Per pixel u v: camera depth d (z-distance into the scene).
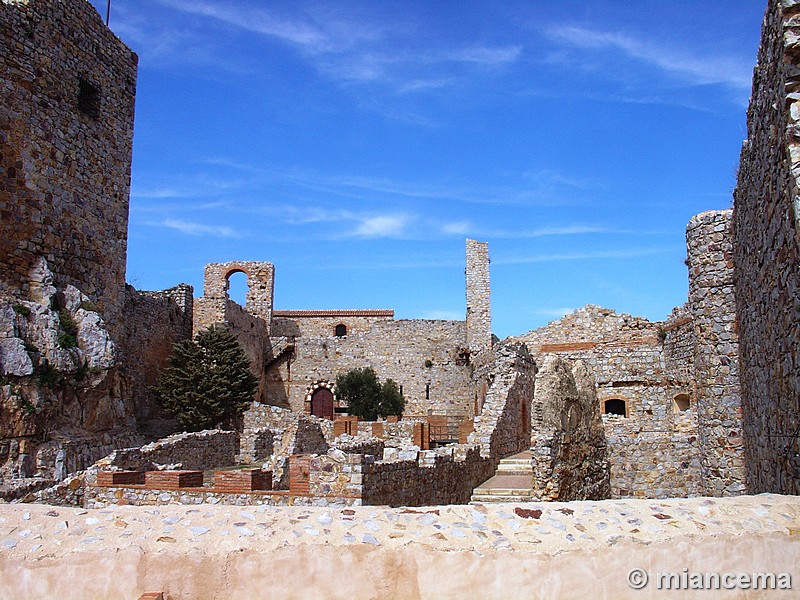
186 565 7.84
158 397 38.31
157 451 20.38
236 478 15.43
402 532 7.98
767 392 12.62
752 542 8.02
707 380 18.47
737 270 16.69
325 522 8.18
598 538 7.88
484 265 52.19
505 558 7.71
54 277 24.97
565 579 7.67
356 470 14.48
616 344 31.56
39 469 21.28
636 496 22.78
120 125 28.89
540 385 16.94
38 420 21.83
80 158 26.64
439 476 18.31
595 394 21.00
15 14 24.48
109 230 27.92
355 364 53.41
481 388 39.53
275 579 7.78
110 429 24.97
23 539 8.22
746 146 13.64
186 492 15.49
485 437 23.55
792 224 8.98
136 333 38.47
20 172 24.17
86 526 8.38
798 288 9.23
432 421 46.03
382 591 7.72
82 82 27.02
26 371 21.75
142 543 8.00
